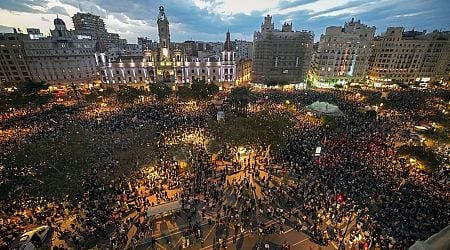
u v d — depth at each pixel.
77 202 27.23
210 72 105.31
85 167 29.86
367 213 25.61
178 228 24.70
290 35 99.81
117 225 24.16
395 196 27.52
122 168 30.67
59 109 63.94
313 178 31.95
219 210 27.06
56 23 117.62
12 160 26.48
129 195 29.11
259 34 102.31
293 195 29.06
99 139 38.62
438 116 50.81
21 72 94.69
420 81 111.38
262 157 38.88
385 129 49.16
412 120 54.62
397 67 110.00
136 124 50.19
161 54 101.94
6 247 21.34
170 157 36.50
